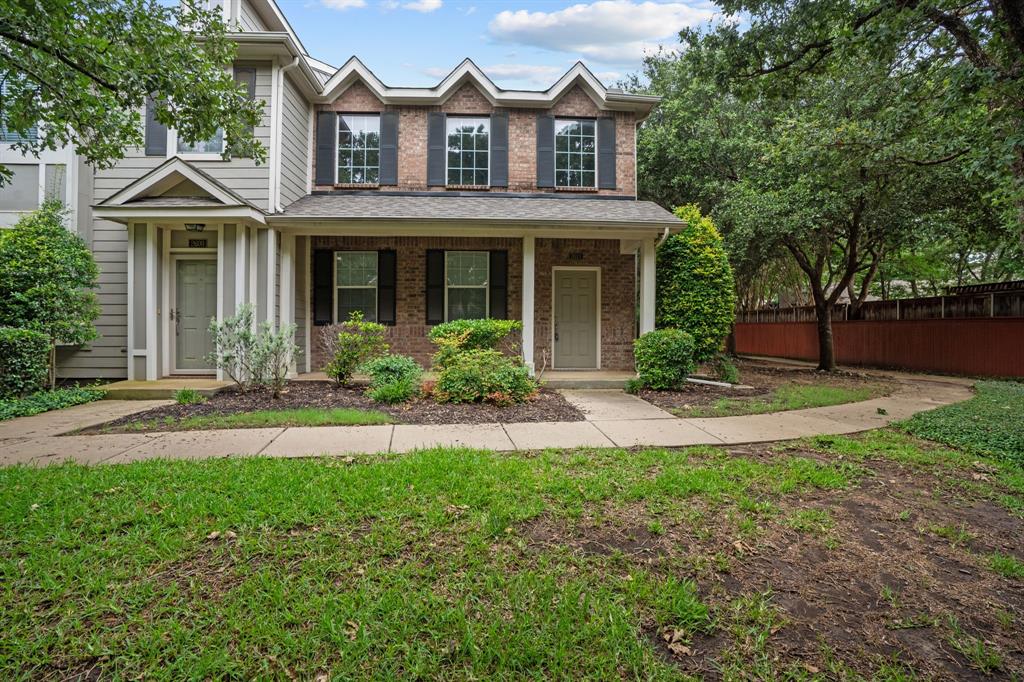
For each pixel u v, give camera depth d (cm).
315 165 1088
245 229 877
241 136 616
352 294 1072
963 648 211
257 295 898
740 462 441
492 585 244
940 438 543
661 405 742
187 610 222
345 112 1096
